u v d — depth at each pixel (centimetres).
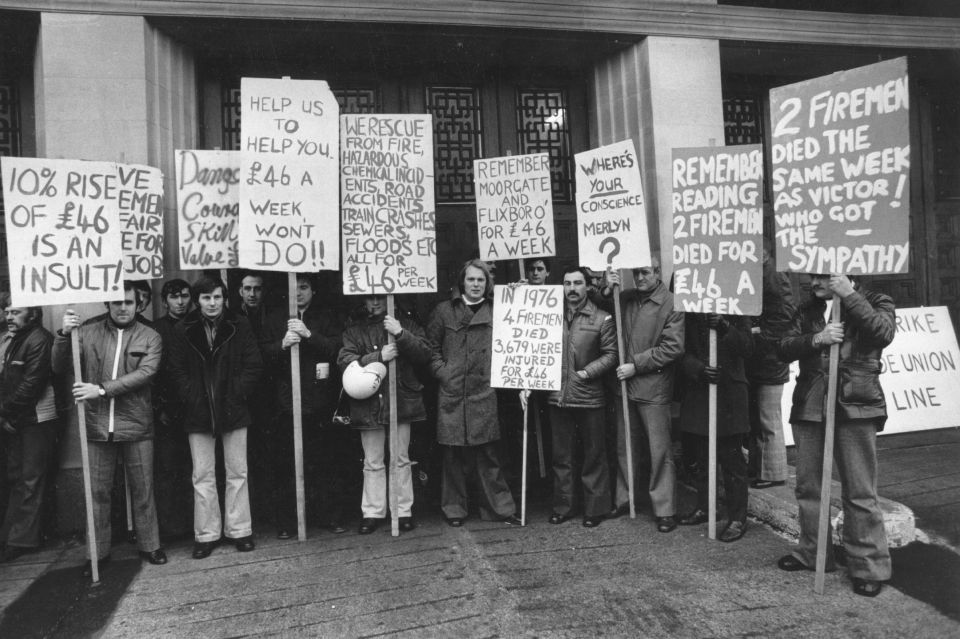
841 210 321
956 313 680
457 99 584
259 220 408
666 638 283
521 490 477
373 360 425
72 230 367
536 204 479
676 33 553
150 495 392
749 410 472
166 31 488
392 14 496
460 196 577
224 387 400
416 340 427
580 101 608
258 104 412
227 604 332
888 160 307
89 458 380
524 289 450
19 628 315
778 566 351
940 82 690
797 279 638
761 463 464
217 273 470
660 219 546
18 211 357
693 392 414
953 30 614
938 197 687
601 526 429
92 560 365
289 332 410
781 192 345
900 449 534
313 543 416
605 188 447
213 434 397
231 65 540
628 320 446
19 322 411
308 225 416
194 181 446
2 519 435
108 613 327
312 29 497
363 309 466
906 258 300
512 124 590
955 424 579
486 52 558
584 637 286
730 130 638
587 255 456
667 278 544
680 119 552
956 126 694
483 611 313
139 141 463
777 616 298
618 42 558
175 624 313
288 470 430
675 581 338
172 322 425
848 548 325
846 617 295
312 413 431
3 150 502
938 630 280
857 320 311
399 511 436
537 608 314
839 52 606
